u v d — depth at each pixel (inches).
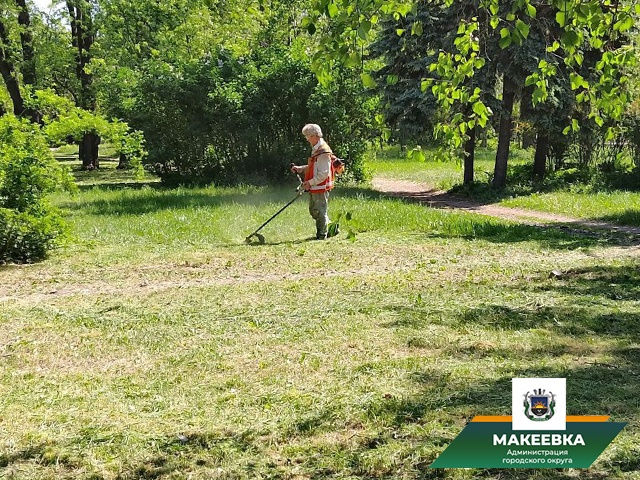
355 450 152.8
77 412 178.7
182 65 978.7
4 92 539.5
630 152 936.9
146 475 146.8
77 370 213.5
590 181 909.2
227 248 440.8
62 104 506.0
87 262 399.5
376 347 226.2
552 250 425.1
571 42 156.3
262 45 1239.5
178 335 248.2
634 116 875.4
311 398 181.5
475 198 885.8
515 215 683.4
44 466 151.0
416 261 390.9
